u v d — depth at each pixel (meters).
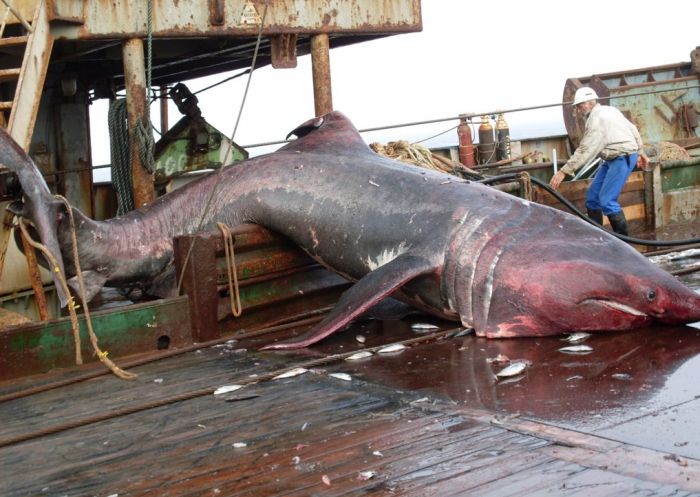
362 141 8.09
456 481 3.67
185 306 6.95
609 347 5.71
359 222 7.17
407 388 5.15
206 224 7.94
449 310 6.61
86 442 4.64
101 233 7.61
